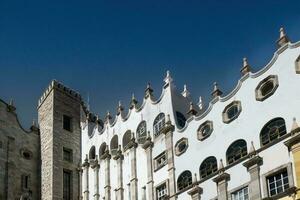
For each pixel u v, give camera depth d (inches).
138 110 2588.6
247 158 1946.4
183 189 2159.2
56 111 2925.7
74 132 2947.8
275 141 1859.0
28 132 2906.0
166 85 2469.2
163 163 2317.9
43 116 2979.8
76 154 2878.9
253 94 2014.0
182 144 2271.2
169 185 2234.3
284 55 1941.4
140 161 2450.8
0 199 2581.2
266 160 1872.5
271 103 1934.1
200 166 2137.1
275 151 1852.9
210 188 2052.2
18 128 2861.7
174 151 2287.2
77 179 2802.7
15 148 2785.4
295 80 1872.5
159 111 2452.0
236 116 2057.1
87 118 2977.4
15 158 2758.4
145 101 2566.4
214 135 2128.4
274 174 1834.4
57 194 2679.6
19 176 2736.2
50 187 2689.5
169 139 2320.4
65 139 2878.9
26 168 2795.3
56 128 2871.6
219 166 2042.3
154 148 2399.1
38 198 2748.5
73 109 3026.6
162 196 2269.9
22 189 2714.1
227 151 2044.8
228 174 1988.2
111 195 2551.7
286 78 1907.0
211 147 2121.1
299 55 1886.1
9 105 2859.3
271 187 1835.6
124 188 2488.9
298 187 1733.5
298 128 1792.6
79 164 2851.9
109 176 2608.3
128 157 2529.5
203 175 2113.7
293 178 1765.5
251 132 1972.2
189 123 2267.5
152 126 2460.6
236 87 2097.7
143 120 2529.5
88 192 2701.8
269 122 1919.3
